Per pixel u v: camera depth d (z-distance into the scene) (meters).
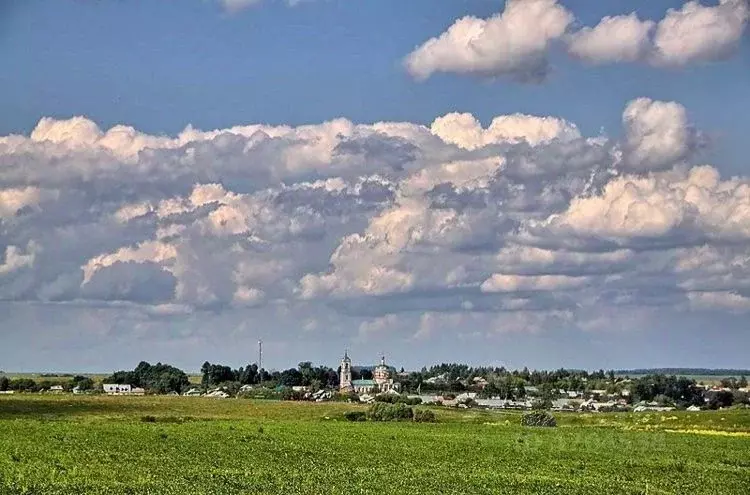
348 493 70.75
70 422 151.38
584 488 80.50
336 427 158.00
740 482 91.25
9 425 133.62
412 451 113.50
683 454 121.50
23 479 71.75
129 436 119.19
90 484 70.06
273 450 107.00
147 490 68.06
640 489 81.25
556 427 173.75
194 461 91.38
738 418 190.62
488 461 104.38
